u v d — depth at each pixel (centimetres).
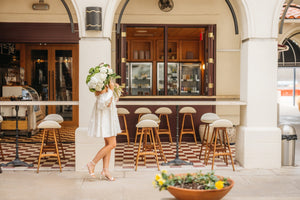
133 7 863
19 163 591
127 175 542
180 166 600
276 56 582
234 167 588
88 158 567
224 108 888
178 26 870
